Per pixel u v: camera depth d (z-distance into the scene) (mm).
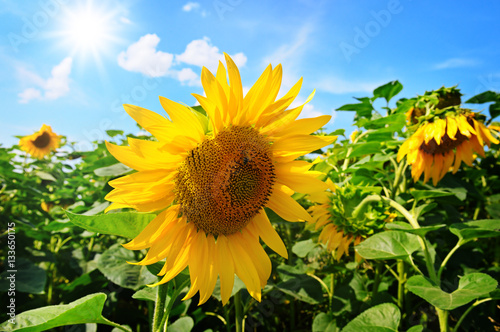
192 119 287
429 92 669
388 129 631
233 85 287
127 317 688
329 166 569
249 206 322
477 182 870
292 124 324
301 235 701
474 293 327
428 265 399
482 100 676
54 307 302
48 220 1004
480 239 718
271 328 665
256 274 327
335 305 547
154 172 293
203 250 319
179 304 569
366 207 504
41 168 1310
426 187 638
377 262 562
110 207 288
